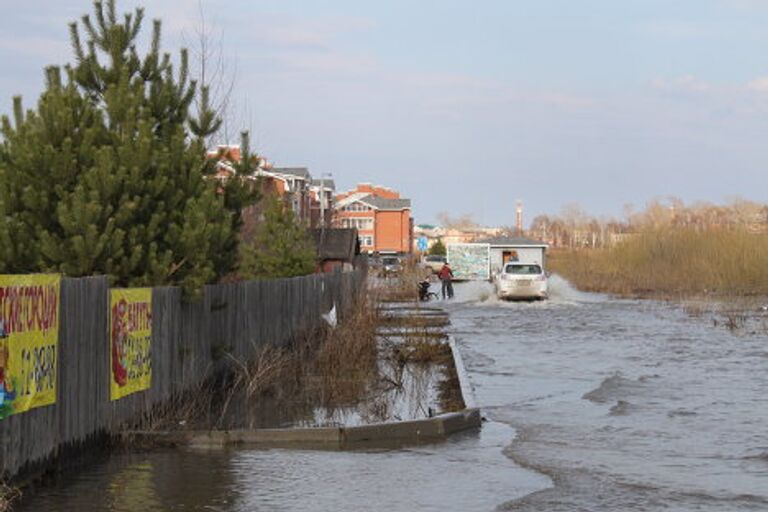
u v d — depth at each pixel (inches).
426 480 448.1
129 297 534.6
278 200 1501.0
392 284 1830.7
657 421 613.6
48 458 430.6
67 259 575.2
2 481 382.6
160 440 525.3
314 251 1584.6
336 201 6456.7
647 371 880.9
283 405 671.1
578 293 2495.1
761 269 2336.4
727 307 1787.6
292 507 394.6
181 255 634.8
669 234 2741.1
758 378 828.0
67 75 705.6
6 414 383.9
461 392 702.5
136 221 620.7
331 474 460.1
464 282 3102.9
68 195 588.7
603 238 6294.3
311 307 1162.0
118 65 711.7
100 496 408.2
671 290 2413.9
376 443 542.0
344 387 743.7
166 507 391.9
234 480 444.5
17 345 393.4
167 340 606.5
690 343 1149.1
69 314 452.4
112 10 720.3
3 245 561.3
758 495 414.9
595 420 619.5
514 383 801.6
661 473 460.8
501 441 549.0
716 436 560.4
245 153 778.8
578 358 991.0
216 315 732.0
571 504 401.4
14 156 605.0
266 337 906.7
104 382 499.2
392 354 970.7
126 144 613.9
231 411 645.3
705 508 393.7
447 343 1085.8
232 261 754.8
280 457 500.4
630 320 1529.3
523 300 2087.8
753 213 4603.8
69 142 594.9
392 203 6441.9
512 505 399.5
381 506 397.7
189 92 745.0
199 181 668.1
